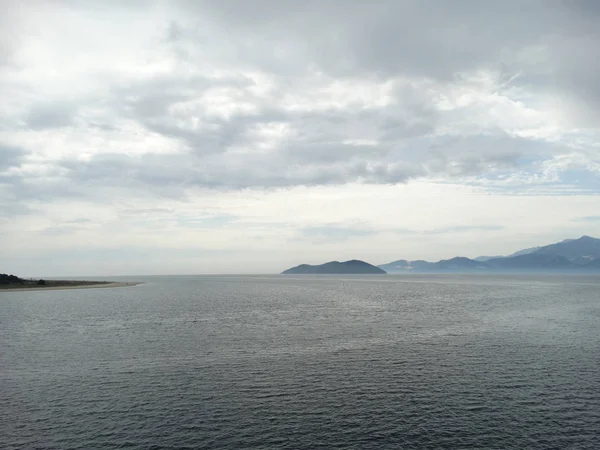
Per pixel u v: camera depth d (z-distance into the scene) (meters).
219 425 28.61
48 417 30.02
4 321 78.38
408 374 40.75
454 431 27.59
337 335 62.12
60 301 123.38
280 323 75.12
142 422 29.08
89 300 127.44
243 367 43.44
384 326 71.19
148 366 43.84
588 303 115.06
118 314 89.75
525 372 41.31
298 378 39.47
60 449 25.22
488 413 30.66
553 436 26.83
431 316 85.56
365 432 27.47
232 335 62.12
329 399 33.72
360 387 36.72
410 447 25.34
